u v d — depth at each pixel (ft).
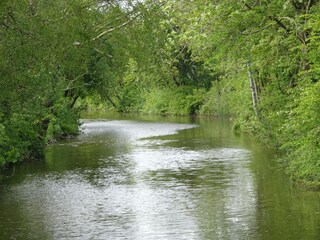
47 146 106.73
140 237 41.68
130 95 262.88
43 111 87.66
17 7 46.26
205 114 209.26
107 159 86.89
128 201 54.54
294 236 40.75
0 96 49.90
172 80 222.07
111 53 74.59
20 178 69.62
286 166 69.51
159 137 125.90
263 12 62.18
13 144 81.30
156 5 58.75
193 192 58.08
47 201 55.42
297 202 51.57
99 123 184.14
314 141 54.85
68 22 50.93
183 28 65.51
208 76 216.13
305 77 60.75
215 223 45.14
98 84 126.00
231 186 60.75
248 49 67.97
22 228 45.06
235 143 105.81
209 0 60.75
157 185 62.90
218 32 63.82
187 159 84.23
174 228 44.04
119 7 57.16
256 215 47.37
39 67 52.49
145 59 61.87
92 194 58.54
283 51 70.03
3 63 47.19
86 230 44.01
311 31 58.85
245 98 126.62
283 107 82.33
